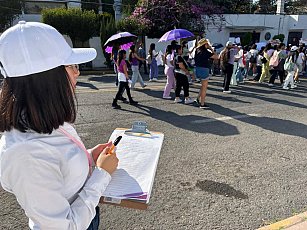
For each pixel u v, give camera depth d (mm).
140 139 1606
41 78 938
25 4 18406
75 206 1001
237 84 10648
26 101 929
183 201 3064
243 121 5957
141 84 9727
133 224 2680
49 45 949
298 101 7910
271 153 4332
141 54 14109
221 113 6562
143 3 18094
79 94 8523
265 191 3277
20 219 2727
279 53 10367
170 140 4820
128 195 1190
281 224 2660
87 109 6738
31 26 963
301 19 24469
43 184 893
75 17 15562
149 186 1246
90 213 1020
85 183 1072
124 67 6914
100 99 7855
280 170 3785
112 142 1499
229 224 2697
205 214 2850
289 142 4793
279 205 3008
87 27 15898
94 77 13062
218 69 13391
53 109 955
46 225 906
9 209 2873
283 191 3281
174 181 3471
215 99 8039
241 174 3674
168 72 7930
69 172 984
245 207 2967
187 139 4879
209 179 3531
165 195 3172
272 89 9773
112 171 1155
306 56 13609
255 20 23891
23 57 914
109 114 6379
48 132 954
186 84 7359
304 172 3740
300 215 2797
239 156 4211
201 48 6770
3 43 932
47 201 903
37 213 893
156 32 18844
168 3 17953
